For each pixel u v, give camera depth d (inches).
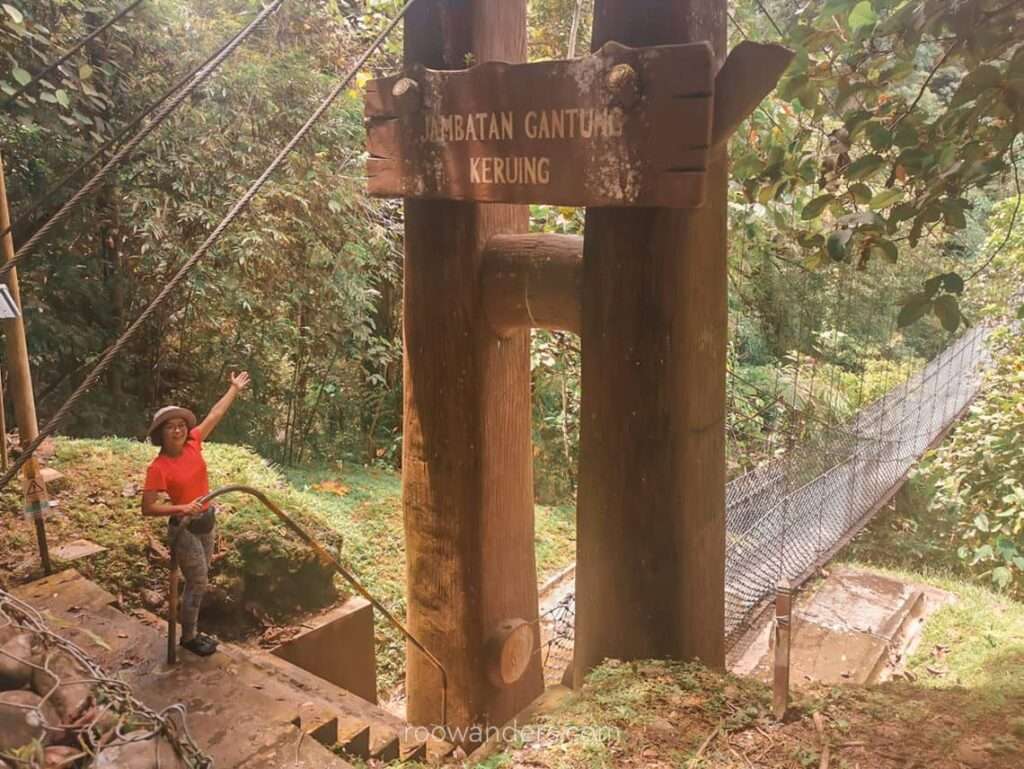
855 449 225.5
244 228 282.8
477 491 160.9
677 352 127.3
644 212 124.9
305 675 160.7
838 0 113.3
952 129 109.5
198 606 139.3
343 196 305.6
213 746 115.6
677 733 111.0
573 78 118.4
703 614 138.9
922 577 276.2
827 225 210.1
